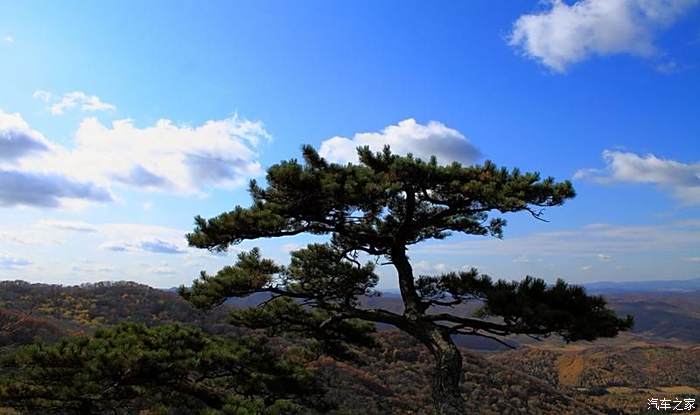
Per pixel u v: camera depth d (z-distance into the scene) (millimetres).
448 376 9383
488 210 10156
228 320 11805
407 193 10195
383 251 11242
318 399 11836
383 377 34938
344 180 9531
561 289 9164
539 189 9188
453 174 9781
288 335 12148
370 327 13047
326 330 12367
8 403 8320
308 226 10609
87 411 8586
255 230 9727
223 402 9812
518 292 9070
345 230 10758
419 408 30297
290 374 10789
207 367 9617
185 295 10539
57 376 8367
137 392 9211
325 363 32281
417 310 10305
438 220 10953
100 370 8203
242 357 10195
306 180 9312
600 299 9023
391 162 10227
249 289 10133
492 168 10039
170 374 9195
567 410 44250
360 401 27703
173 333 10125
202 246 9922
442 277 10945
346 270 11180
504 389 43469
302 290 11047
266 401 10453
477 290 9898
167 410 9008
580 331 8414
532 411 40562
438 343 9750
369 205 9477
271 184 9781
